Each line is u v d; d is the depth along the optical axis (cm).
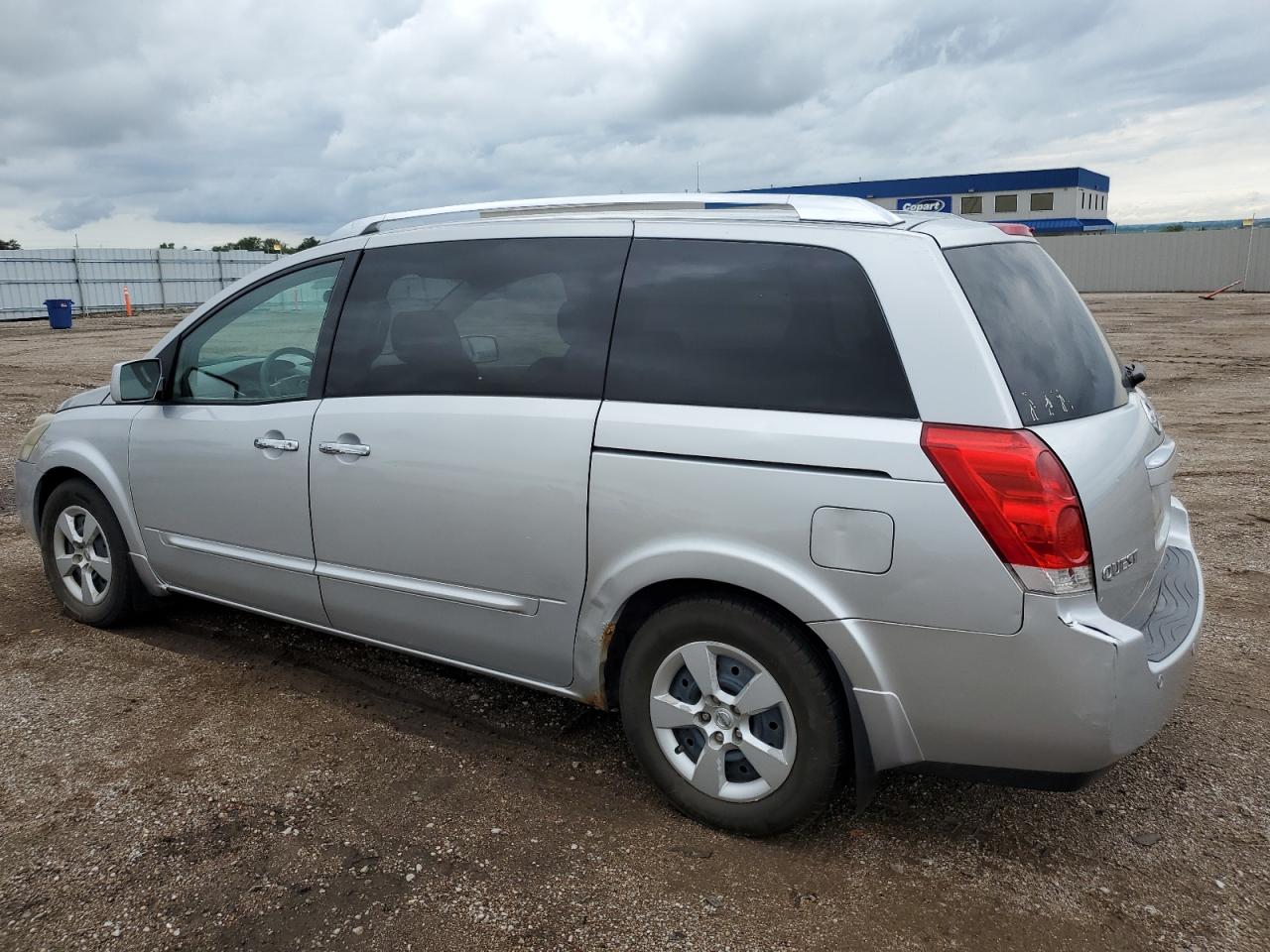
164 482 407
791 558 263
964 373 251
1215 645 437
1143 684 251
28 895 263
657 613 292
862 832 295
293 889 266
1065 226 5444
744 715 282
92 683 394
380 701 380
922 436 250
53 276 3572
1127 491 267
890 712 261
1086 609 248
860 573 255
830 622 260
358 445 344
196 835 290
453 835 291
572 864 278
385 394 343
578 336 307
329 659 420
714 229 295
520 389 314
